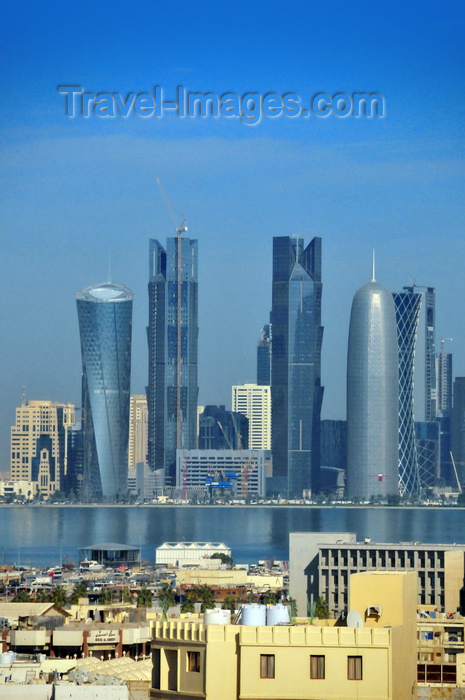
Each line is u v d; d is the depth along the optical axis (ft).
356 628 415.64
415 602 476.13
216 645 423.23
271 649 416.05
